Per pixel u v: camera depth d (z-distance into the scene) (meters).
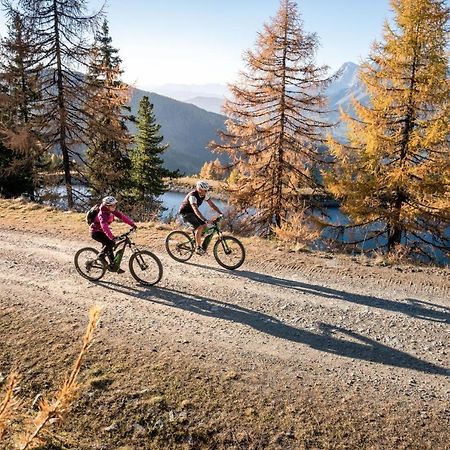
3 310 7.66
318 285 9.30
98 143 23.64
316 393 5.68
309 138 19.67
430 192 16.62
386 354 6.64
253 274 9.84
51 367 6.08
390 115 17.08
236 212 20.88
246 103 19.80
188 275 9.62
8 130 20.91
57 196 22.09
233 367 6.17
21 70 20.52
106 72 21.86
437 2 15.39
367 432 5.06
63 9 19.77
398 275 10.07
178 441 4.95
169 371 6.02
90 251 9.38
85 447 4.78
